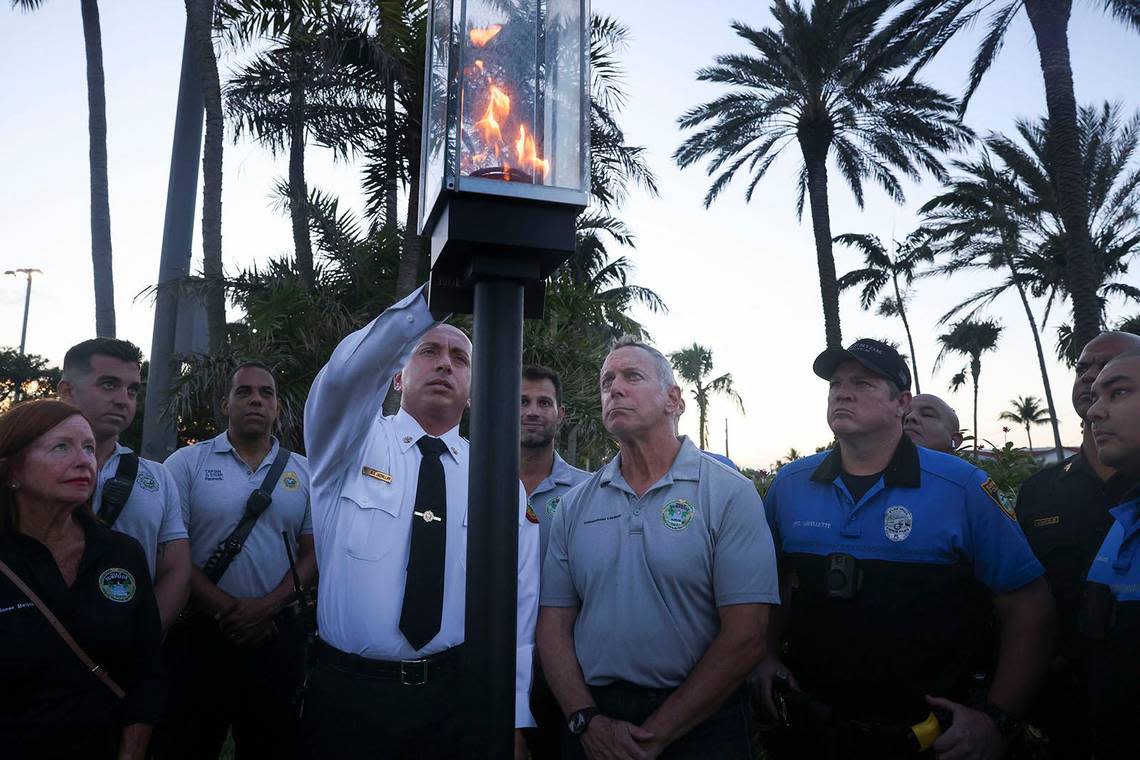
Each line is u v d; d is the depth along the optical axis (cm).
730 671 220
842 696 241
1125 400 204
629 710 227
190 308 920
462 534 240
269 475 357
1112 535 215
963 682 240
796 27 2169
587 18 119
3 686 204
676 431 257
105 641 219
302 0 1007
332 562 234
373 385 207
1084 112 2716
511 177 111
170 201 919
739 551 229
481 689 106
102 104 1393
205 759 328
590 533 246
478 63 112
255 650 334
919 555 240
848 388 254
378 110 1141
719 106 2438
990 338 4153
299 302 877
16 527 218
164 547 304
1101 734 206
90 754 212
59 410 224
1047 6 1533
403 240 1113
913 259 3753
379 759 218
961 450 608
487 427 109
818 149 2392
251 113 1141
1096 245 2977
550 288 970
